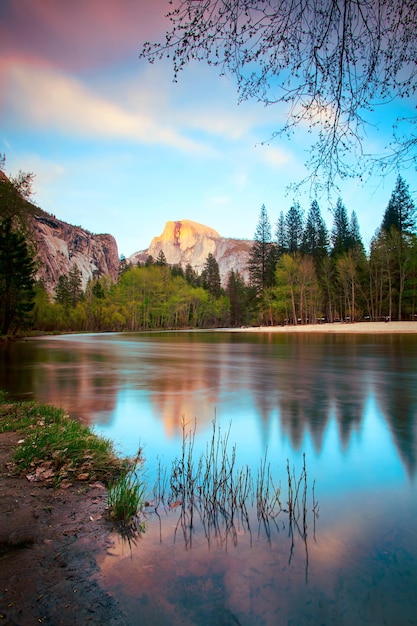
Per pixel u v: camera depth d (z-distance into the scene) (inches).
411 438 202.8
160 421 241.4
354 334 1512.1
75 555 94.8
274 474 153.6
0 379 428.1
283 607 77.3
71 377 444.1
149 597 79.6
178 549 98.2
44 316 2255.2
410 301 1895.9
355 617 74.7
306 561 93.2
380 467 160.9
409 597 80.7
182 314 3253.0
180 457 175.6
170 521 114.0
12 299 1311.5
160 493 135.0
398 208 1716.3
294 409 273.4
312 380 410.9
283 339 1298.0
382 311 2053.4
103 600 78.4
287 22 112.0
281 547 99.5
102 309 2709.2
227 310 3651.6
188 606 77.0
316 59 117.8
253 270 2723.9
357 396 321.1
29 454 165.6
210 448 187.9
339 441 197.9
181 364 577.6
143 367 539.8
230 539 103.5
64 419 235.5
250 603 78.3
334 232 2347.4
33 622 71.9
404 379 414.9
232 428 223.6
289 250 2583.7
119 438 206.2
